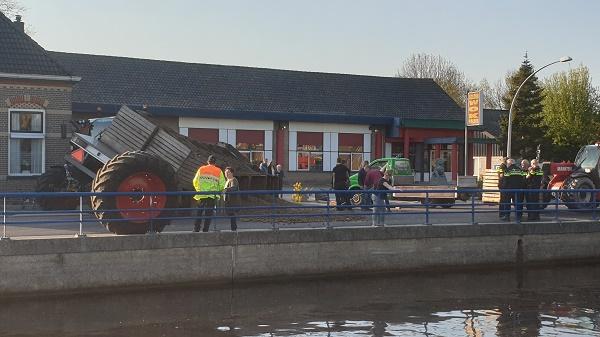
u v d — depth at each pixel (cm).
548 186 2316
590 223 1828
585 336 1091
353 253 1570
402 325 1152
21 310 1217
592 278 1628
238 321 1166
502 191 1761
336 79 4606
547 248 1781
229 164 2131
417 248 1634
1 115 2241
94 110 3509
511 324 1168
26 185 2281
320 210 2131
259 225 1719
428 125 4297
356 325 1149
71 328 1105
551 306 1314
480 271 1691
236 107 3997
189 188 1845
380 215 1686
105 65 3944
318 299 1352
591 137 5750
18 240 1274
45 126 2302
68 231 1549
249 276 1466
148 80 3962
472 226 1691
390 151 4344
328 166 4153
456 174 4381
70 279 1312
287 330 1110
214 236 1430
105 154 1852
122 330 1097
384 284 1512
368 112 4381
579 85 5969
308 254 1524
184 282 1408
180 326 1127
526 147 5003
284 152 4028
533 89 5022
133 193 1384
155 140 1862
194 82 4091
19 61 2281
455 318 1209
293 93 4322
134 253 1362
